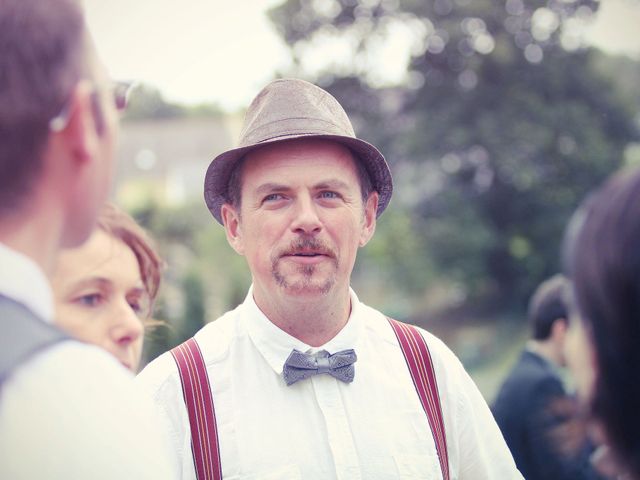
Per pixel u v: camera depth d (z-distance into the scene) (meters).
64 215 0.94
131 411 0.88
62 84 0.88
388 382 2.01
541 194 20.45
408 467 1.90
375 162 2.06
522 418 3.01
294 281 1.92
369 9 22.11
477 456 2.05
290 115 1.96
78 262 1.71
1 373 0.81
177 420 1.88
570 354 1.10
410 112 21.84
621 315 0.98
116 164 1.00
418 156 21.11
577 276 1.04
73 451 0.80
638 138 21.80
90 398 0.84
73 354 0.86
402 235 20.66
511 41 21.22
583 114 20.64
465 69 21.14
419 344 2.09
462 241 20.28
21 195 0.88
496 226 21.11
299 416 1.93
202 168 35.34
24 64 0.86
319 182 1.93
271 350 1.98
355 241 2.01
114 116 0.99
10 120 0.86
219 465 1.85
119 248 1.79
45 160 0.89
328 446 1.89
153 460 0.87
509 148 20.33
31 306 0.88
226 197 2.14
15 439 0.79
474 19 21.06
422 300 21.48
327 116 1.99
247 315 2.06
